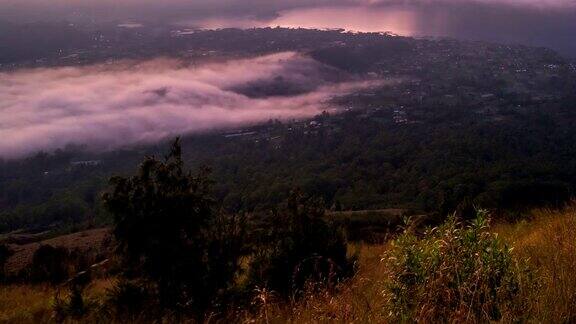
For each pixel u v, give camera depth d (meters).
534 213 8.25
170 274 5.09
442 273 2.65
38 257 11.18
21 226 53.94
